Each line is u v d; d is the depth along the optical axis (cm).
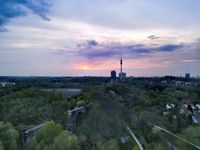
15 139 7156
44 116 10700
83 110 10881
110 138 8650
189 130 10319
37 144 6719
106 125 9688
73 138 6688
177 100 19338
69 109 11825
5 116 10669
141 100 15862
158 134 9762
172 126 11419
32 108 11344
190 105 16662
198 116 14588
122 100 14600
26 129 8525
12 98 13600
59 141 6512
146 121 11562
